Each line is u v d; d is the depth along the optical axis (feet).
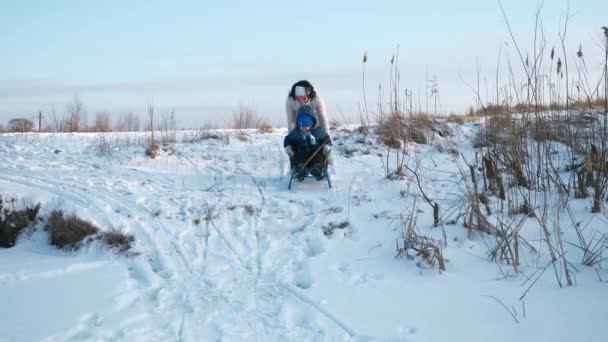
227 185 27.43
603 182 22.29
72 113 53.52
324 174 27.78
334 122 43.09
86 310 15.55
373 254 19.26
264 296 16.70
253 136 40.16
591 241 18.33
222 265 18.98
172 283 17.69
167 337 14.17
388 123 34.42
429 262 18.03
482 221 20.11
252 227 22.17
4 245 21.34
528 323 14.21
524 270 17.35
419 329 14.25
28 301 16.02
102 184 26.78
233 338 14.10
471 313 14.94
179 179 28.43
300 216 23.06
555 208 21.42
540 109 25.89
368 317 15.02
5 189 25.16
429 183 26.32
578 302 15.07
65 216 22.04
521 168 23.73
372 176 28.09
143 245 20.49
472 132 35.73
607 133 24.67
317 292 16.66
